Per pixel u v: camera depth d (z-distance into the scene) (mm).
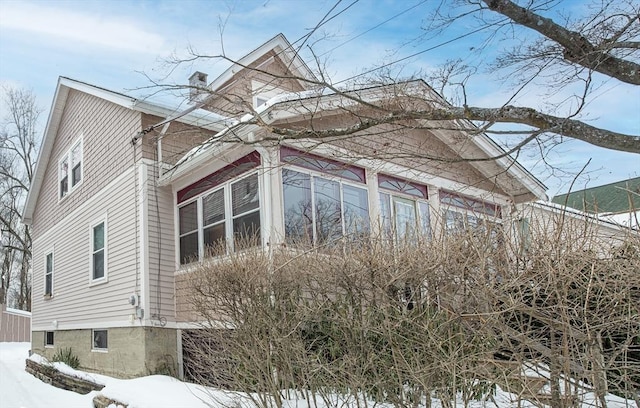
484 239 4066
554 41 4809
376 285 4566
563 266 3533
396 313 4492
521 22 4672
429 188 9773
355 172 8734
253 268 5559
